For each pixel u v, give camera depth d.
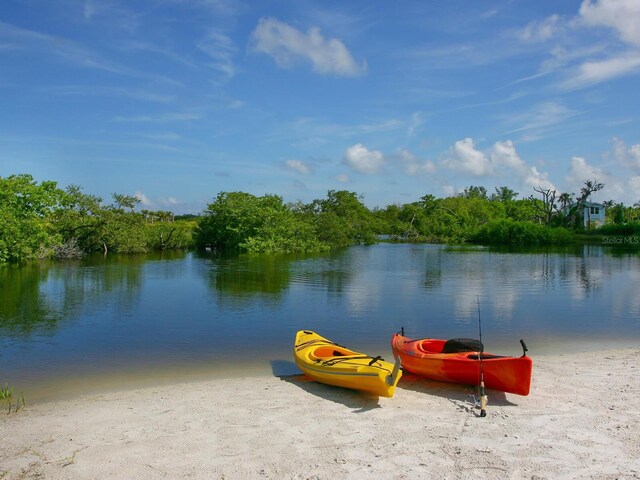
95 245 47.06
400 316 18.06
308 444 7.41
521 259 42.50
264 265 36.53
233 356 12.91
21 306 19.88
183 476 6.52
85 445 7.43
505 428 7.91
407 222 88.50
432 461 6.86
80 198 45.12
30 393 10.04
